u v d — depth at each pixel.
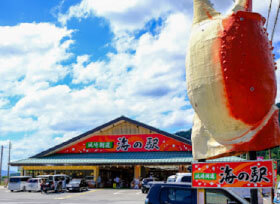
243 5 5.87
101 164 36.62
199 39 5.94
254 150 5.54
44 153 40.12
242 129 5.59
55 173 39.19
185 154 36.41
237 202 7.64
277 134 5.50
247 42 5.52
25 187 34.19
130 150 38.69
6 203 20.38
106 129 40.06
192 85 6.02
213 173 6.09
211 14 6.16
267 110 5.54
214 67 5.62
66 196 26.25
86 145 40.12
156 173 44.28
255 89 5.39
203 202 6.67
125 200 22.38
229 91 5.45
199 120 6.47
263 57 5.57
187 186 8.44
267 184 5.60
